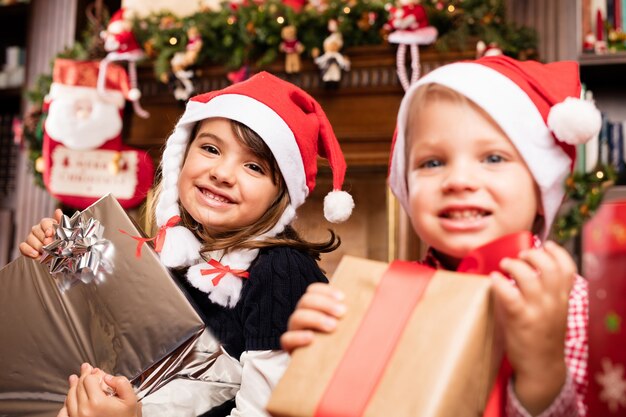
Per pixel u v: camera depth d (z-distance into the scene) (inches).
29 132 103.7
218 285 45.1
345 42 90.3
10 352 40.4
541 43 88.2
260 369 41.6
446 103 29.7
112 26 97.6
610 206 24.0
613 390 24.3
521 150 29.6
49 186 99.0
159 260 39.2
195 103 49.4
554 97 31.3
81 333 39.2
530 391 24.5
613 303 24.1
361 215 94.7
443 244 29.2
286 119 48.3
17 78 117.3
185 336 36.8
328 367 24.6
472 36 86.7
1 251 110.3
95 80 98.7
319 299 26.1
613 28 90.3
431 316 24.4
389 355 24.1
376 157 91.1
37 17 113.3
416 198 30.0
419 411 22.3
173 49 95.1
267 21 90.5
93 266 39.7
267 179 47.1
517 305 24.0
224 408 41.8
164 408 39.4
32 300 41.1
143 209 97.7
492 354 24.6
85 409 34.5
